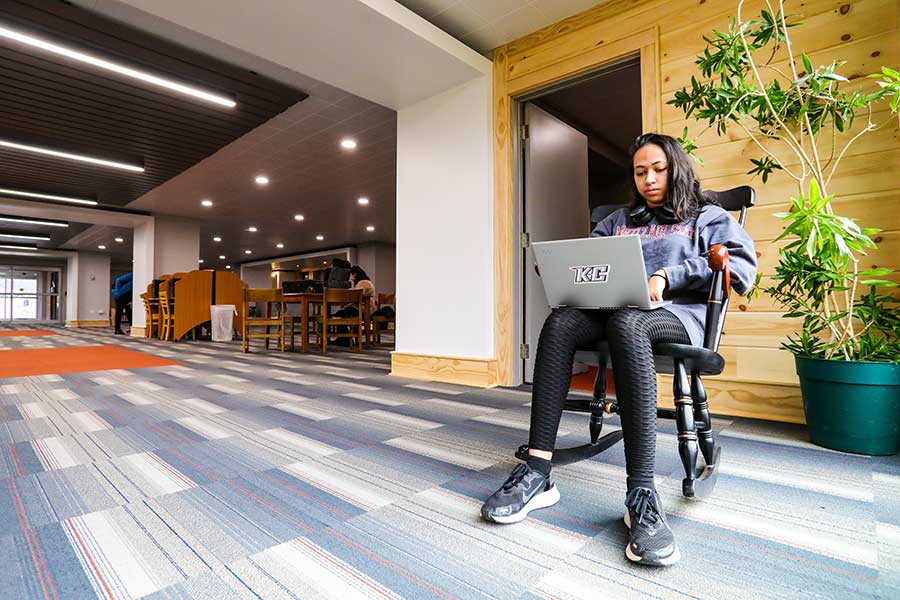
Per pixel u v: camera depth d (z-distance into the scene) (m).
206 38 3.00
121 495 1.17
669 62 2.27
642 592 0.76
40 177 5.97
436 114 3.13
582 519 1.03
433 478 1.29
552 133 3.29
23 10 2.66
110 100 3.82
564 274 1.07
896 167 1.73
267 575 0.81
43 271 18.20
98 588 0.77
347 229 10.05
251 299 5.25
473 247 2.92
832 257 1.39
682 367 1.07
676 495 1.16
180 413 2.11
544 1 2.48
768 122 1.81
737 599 0.74
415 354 3.19
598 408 1.38
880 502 1.11
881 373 1.43
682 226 1.21
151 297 7.71
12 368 3.71
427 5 2.52
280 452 1.53
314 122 4.38
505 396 2.51
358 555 0.88
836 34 1.87
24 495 1.17
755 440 1.64
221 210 8.02
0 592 0.76
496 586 0.78
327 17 2.29
